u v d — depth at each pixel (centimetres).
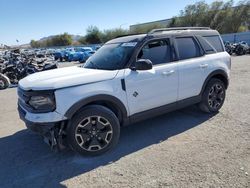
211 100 580
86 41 7738
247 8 6034
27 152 454
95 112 409
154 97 477
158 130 515
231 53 2920
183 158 395
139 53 464
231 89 848
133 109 454
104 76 422
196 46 553
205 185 324
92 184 345
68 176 369
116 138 433
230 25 6166
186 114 597
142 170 370
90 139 414
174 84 501
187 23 6525
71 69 492
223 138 458
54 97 382
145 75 459
